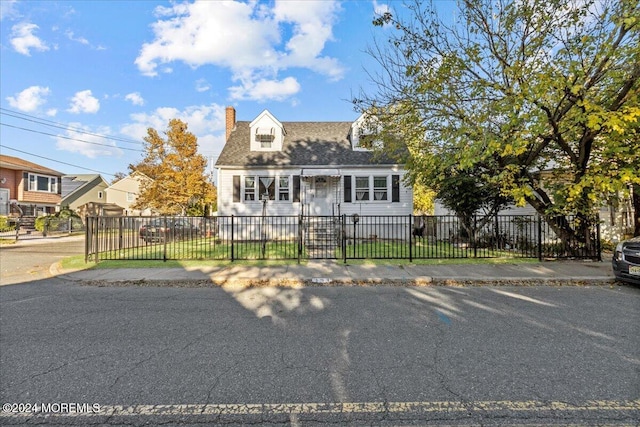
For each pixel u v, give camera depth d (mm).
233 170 17188
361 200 17125
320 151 18000
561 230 10148
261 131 17984
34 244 16578
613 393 2785
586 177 7938
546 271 8148
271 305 5637
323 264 9336
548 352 3609
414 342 3930
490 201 12648
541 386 2904
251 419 2469
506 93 8828
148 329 4438
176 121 25547
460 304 5613
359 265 9141
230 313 5172
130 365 3367
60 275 8156
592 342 3883
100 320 4828
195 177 25250
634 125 7402
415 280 7391
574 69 7504
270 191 17219
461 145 9344
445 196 12992
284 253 11523
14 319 4879
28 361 3461
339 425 2385
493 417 2471
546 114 8305
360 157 17453
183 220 14609
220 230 17016
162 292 6633
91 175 40562
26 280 7840
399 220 16969
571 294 6254
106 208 33125
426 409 2576
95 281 7492
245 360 3469
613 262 6965
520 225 11719
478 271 8227
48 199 30438
